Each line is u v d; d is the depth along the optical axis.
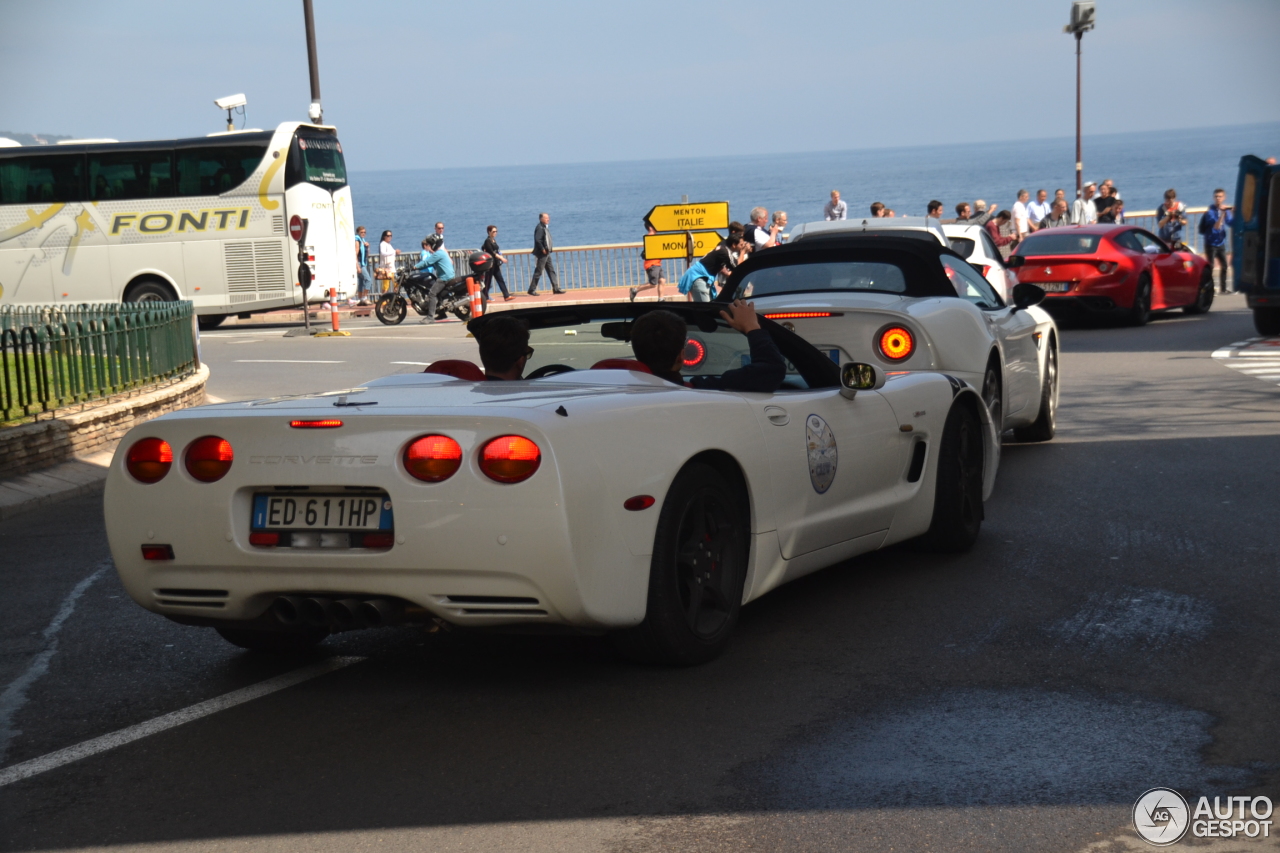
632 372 4.81
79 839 3.39
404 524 4.05
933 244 8.78
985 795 3.47
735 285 8.76
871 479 5.64
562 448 4.02
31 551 7.59
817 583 5.95
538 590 4.02
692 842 3.23
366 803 3.55
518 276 35.31
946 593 5.70
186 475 4.34
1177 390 13.09
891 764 3.71
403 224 184.75
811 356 5.62
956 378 6.47
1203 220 27.64
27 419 10.36
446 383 4.84
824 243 8.68
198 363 14.62
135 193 27.88
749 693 4.39
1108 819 3.30
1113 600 5.50
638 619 4.32
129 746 4.11
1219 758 3.70
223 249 27.73
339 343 23.16
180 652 5.24
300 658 5.07
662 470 4.33
